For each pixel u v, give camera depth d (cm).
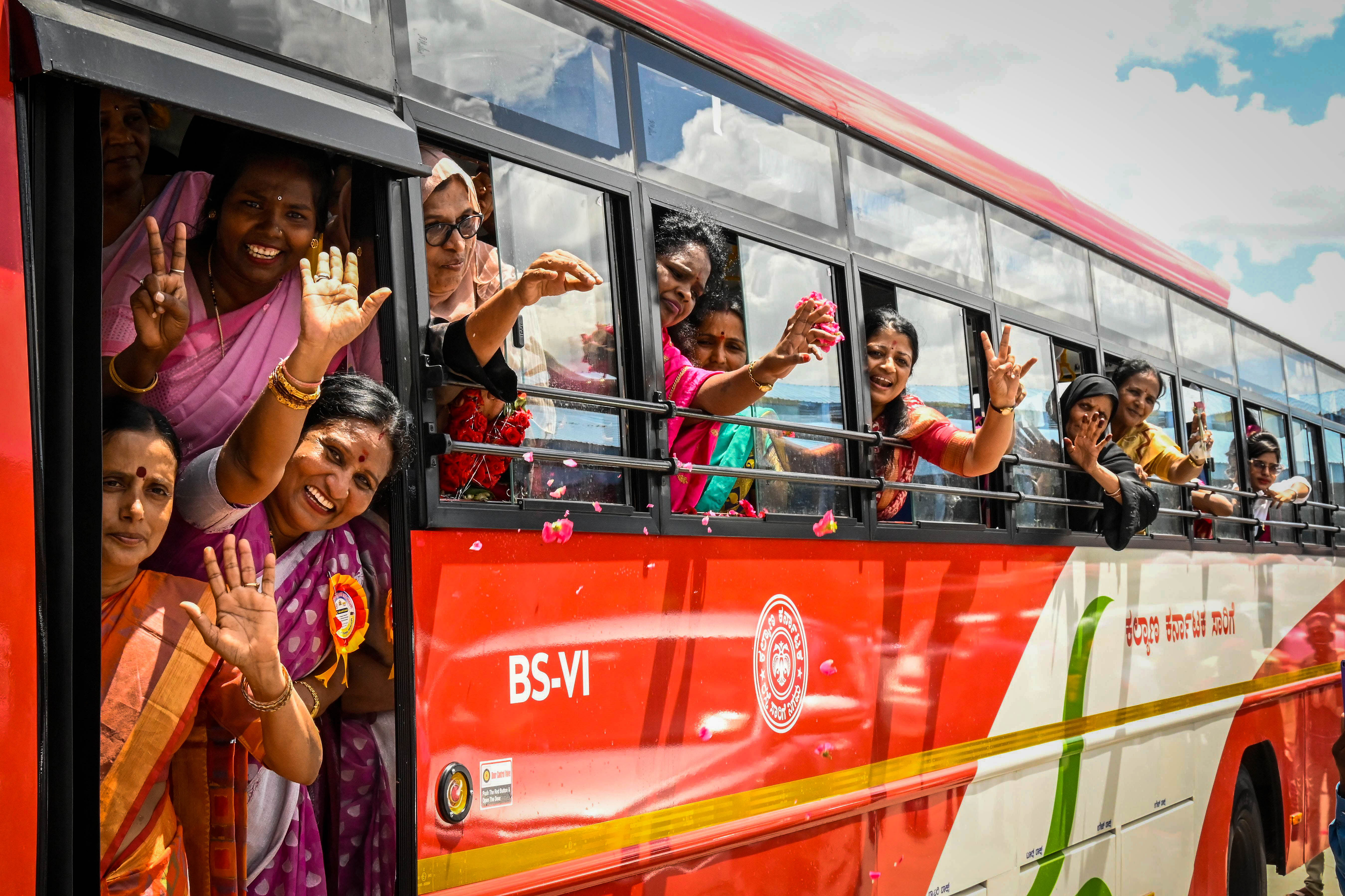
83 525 184
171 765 228
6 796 168
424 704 240
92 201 188
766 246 358
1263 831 720
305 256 244
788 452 356
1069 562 514
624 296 305
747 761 329
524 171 280
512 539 264
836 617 370
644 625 298
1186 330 665
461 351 244
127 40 192
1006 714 459
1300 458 813
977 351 468
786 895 343
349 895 251
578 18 301
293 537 245
